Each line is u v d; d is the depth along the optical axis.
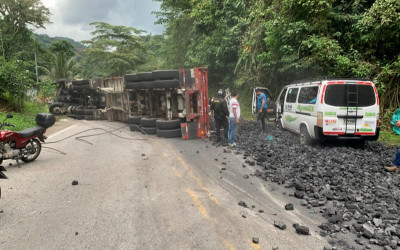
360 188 4.89
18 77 15.55
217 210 4.18
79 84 17.75
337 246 3.21
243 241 3.33
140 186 5.25
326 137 7.46
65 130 13.01
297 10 11.59
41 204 4.49
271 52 13.15
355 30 11.02
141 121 11.72
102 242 3.34
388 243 3.22
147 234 3.51
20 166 6.86
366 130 7.43
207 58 19.34
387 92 10.50
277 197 4.70
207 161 7.00
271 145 8.26
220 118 9.09
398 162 5.76
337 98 7.40
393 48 10.63
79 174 6.11
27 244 3.33
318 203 4.33
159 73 10.12
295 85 9.48
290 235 3.47
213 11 18.31
